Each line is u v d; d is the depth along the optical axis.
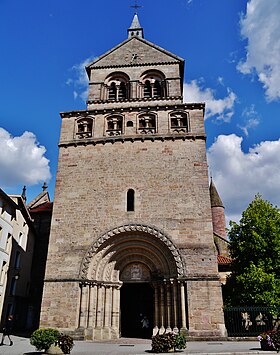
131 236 23.22
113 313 22.48
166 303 21.62
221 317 20.17
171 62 31.75
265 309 21.78
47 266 22.64
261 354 14.51
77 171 25.64
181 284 21.20
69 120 28.02
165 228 22.92
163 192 24.14
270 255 26.12
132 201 24.41
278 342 15.38
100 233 23.30
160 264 22.84
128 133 26.78
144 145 25.98
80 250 22.91
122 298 28.52
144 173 24.97
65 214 24.20
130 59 32.56
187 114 26.95
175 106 27.27
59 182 25.38
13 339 22.91
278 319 22.98
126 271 23.67
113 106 29.88
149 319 27.55
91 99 30.81
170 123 26.83
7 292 29.45
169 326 20.89
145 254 23.33
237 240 28.05
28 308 33.72
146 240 23.03
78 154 26.30
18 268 32.03
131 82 31.22
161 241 22.59
